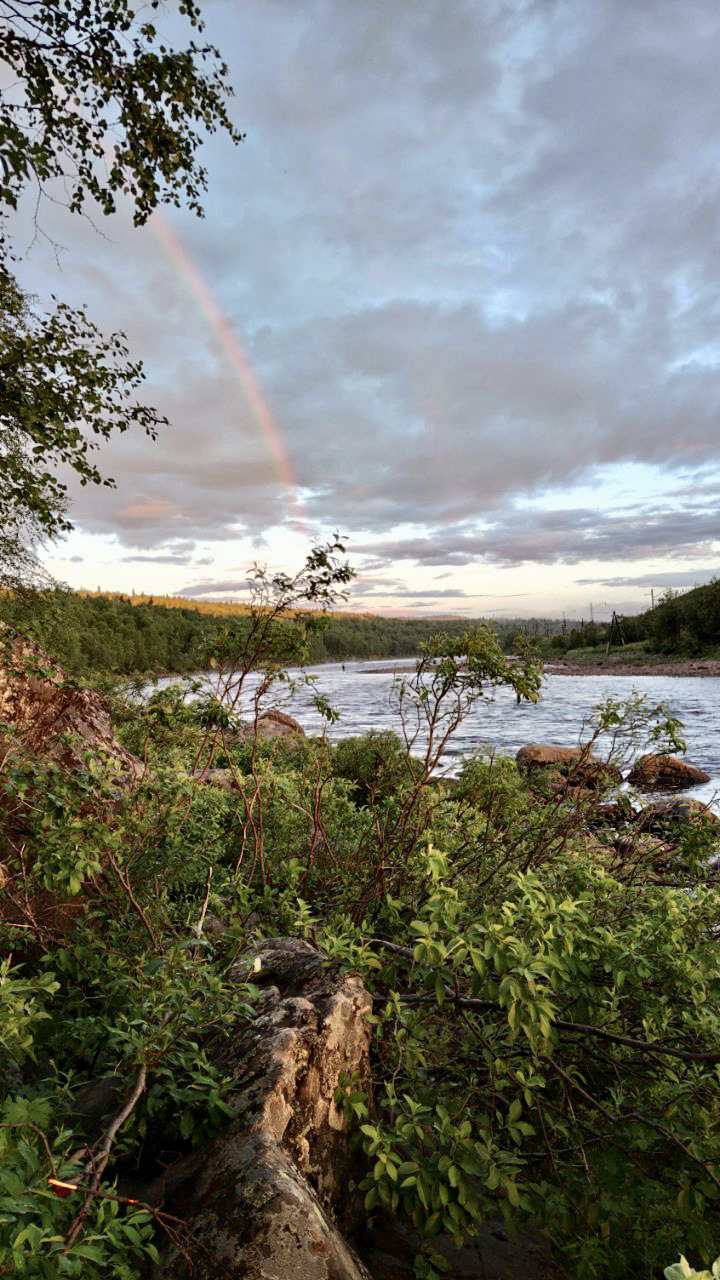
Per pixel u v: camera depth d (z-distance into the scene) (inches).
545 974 94.6
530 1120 123.0
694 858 161.0
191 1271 74.0
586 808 184.9
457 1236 88.1
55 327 255.6
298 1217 77.9
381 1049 125.6
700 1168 98.3
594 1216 100.1
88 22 219.9
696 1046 114.5
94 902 146.8
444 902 105.4
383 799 207.8
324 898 183.8
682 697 2006.6
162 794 155.3
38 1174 69.3
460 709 175.6
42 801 134.3
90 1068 116.8
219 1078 96.7
